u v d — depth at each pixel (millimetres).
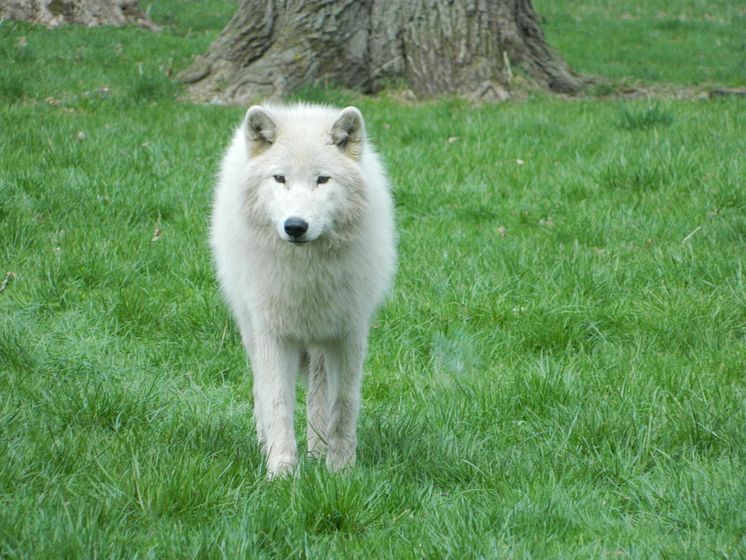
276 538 7430
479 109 23406
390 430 9766
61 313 12531
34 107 22203
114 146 18359
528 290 13484
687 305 12602
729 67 34406
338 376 9500
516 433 9898
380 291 9719
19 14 34562
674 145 18953
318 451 9680
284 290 9094
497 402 10359
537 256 14289
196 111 22656
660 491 8273
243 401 11109
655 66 34938
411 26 25859
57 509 7418
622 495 8484
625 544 7500
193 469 8055
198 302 12773
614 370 11102
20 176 15977
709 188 16344
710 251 14156
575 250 14391
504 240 15031
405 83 25938
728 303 12727
